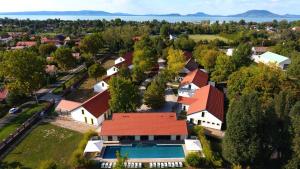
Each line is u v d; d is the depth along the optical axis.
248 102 45.94
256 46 168.50
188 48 147.62
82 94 89.19
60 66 112.81
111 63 133.50
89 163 49.28
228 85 72.25
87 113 67.06
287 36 194.50
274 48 144.38
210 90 74.62
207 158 49.38
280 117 47.69
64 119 70.50
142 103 74.19
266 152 47.00
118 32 180.62
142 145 56.78
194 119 66.12
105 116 70.56
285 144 44.75
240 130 45.06
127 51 150.88
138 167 49.00
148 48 119.31
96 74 97.06
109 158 52.25
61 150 55.59
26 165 50.25
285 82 63.50
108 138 58.44
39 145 57.53
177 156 52.78
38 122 68.75
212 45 138.88
